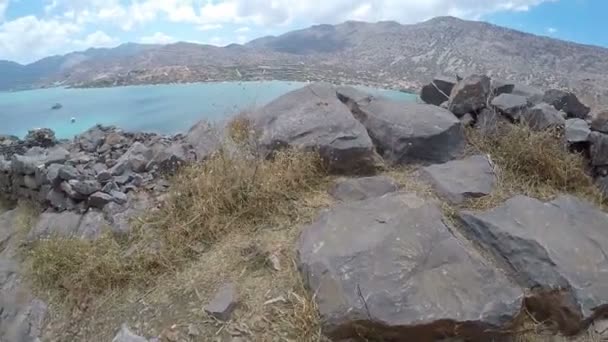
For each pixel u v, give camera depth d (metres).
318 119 3.35
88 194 3.14
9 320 2.60
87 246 2.75
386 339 1.96
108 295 2.48
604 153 2.94
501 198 2.81
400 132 3.25
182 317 2.23
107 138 4.12
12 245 3.17
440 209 2.68
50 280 2.69
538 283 2.14
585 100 3.94
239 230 2.73
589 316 2.01
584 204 2.71
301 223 2.72
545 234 2.37
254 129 3.61
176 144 3.66
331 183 3.07
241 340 2.07
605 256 2.27
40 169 3.38
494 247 2.39
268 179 2.94
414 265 2.15
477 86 3.57
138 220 2.86
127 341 2.16
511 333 1.99
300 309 2.11
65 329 2.44
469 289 2.06
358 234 2.37
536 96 3.81
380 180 2.97
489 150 3.30
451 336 1.95
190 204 2.89
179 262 2.58
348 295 2.03
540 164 3.03
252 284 2.34
